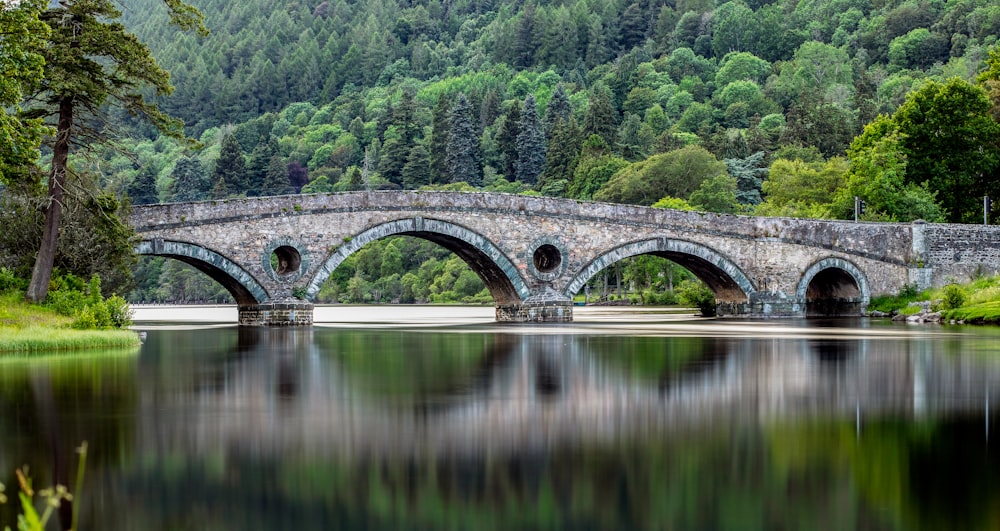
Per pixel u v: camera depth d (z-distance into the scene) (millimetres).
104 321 39719
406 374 26484
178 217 46625
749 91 159625
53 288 41281
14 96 32156
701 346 36344
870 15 194375
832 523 12094
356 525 12109
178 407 20203
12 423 18312
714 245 58688
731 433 17219
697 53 194750
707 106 156250
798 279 60375
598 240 56094
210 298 128875
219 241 47719
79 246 43312
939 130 73500
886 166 72500
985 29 161375
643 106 163750
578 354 32969
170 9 40250
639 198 108312
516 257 54344
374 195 51125
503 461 15133
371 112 183625
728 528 11914
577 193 118125
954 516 12305
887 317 60219
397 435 17094
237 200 48156
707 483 13867
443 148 139250
